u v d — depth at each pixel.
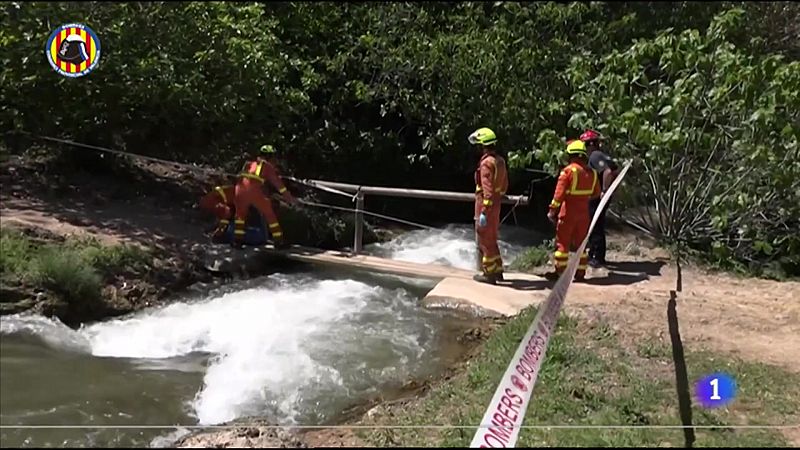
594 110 11.79
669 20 16.33
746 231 10.73
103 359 6.92
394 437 5.57
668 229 11.52
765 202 10.66
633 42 13.08
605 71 11.60
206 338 7.53
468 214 14.89
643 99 11.03
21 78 10.14
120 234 9.45
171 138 12.33
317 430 5.77
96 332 7.48
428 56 13.45
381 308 8.70
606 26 15.67
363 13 14.60
